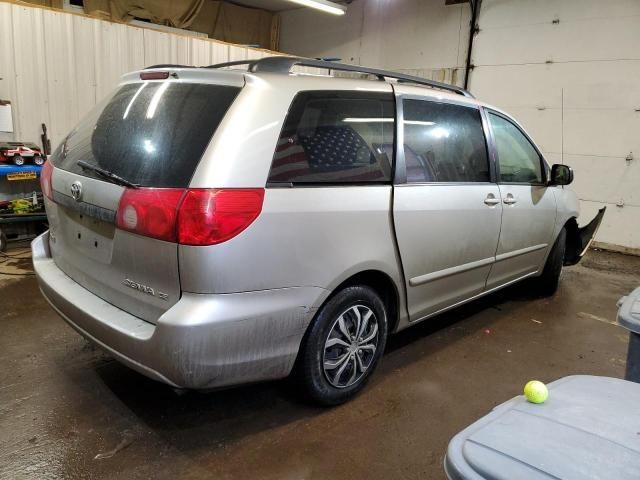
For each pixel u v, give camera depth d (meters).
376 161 2.33
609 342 3.38
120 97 2.30
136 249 1.84
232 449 2.01
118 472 1.84
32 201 4.88
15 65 4.91
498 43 7.34
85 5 7.88
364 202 2.21
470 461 0.92
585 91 6.63
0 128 4.87
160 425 2.14
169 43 6.09
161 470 1.87
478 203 2.92
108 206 1.91
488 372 2.83
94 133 2.27
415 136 2.58
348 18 9.41
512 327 3.55
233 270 1.75
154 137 1.93
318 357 2.15
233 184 1.76
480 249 3.02
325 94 2.16
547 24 6.83
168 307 1.79
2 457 1.89
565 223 4.09
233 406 2.31
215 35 9.81
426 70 8.32
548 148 7.05
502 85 7.38
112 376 2.51
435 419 2.32
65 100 5.30
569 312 3.94
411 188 2.45
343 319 2.24
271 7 10.26
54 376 2.48
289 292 1.94
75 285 2.21
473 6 7.48
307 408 2.33
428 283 2.68
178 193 1.72
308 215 1.97
